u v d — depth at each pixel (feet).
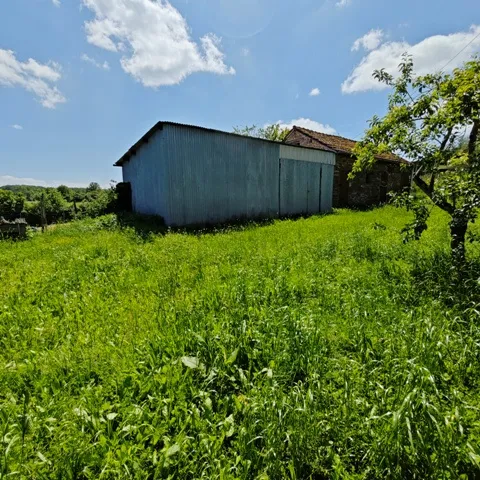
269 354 7.54
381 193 65.00
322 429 5.32
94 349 8.00
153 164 35.91
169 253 18.89
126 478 4.50
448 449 4.65
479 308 9.12
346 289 11.88
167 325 9.02
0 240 28.27
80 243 24.53
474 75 10.95
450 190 11.29
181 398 6.15
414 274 12.68
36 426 5.47
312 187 48.88
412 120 13.60
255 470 4.79
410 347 7.23
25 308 11.11
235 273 13.73
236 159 38.17
